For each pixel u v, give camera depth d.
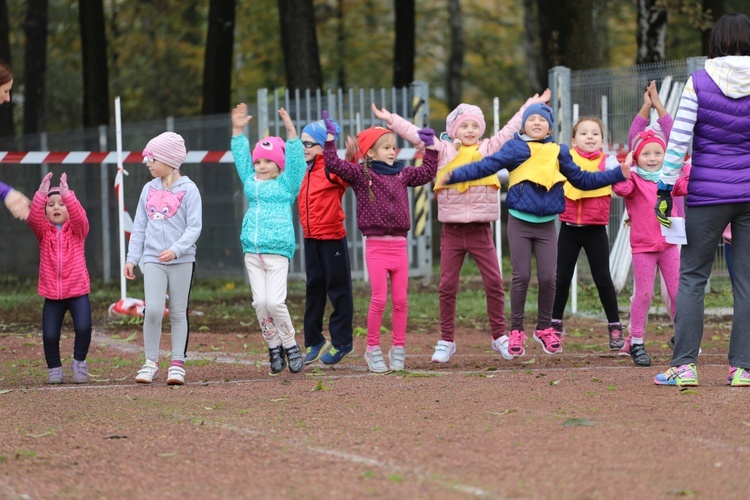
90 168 21.22
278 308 9.55
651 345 11.69
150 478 5.77
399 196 9.63
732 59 8.17
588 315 14.60
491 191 10.11
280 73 37.62
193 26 37.88
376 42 39.06
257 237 9.52
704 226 8.27
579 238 10.91
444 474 5.64
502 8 45.78
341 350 10.16
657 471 5.67
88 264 21.42
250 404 8.00
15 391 8.98
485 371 9.64
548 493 5.26
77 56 39.91
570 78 16.16
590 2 22.03
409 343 12.45
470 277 21.03
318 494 5.32
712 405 7.48
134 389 9.03
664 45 23.83
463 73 45.22
